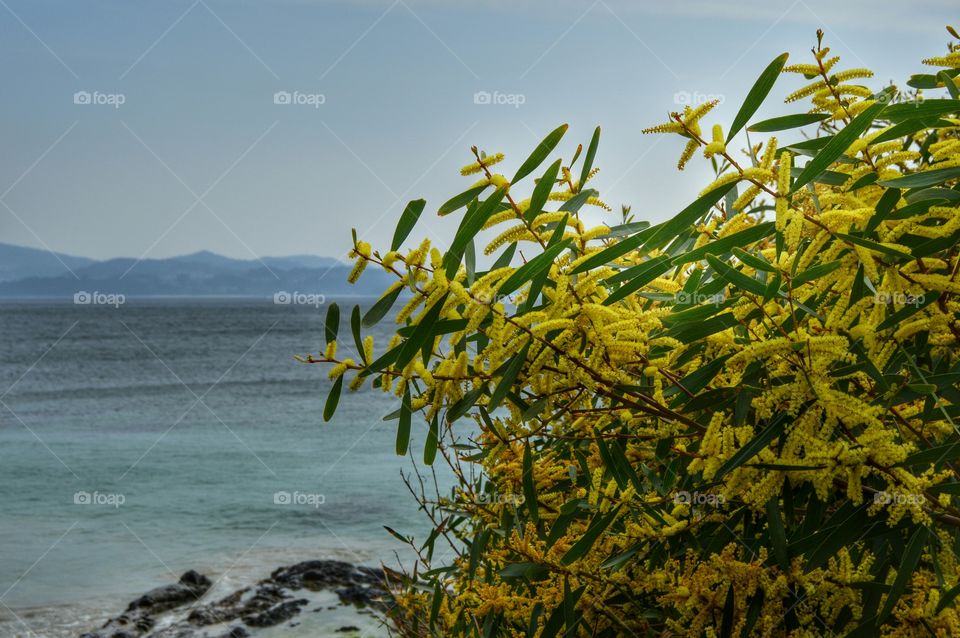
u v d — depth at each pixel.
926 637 1.57
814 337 1.42
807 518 1.62
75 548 12.77
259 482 18.08
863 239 1.45
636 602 2.08
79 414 33.41
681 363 1.82
